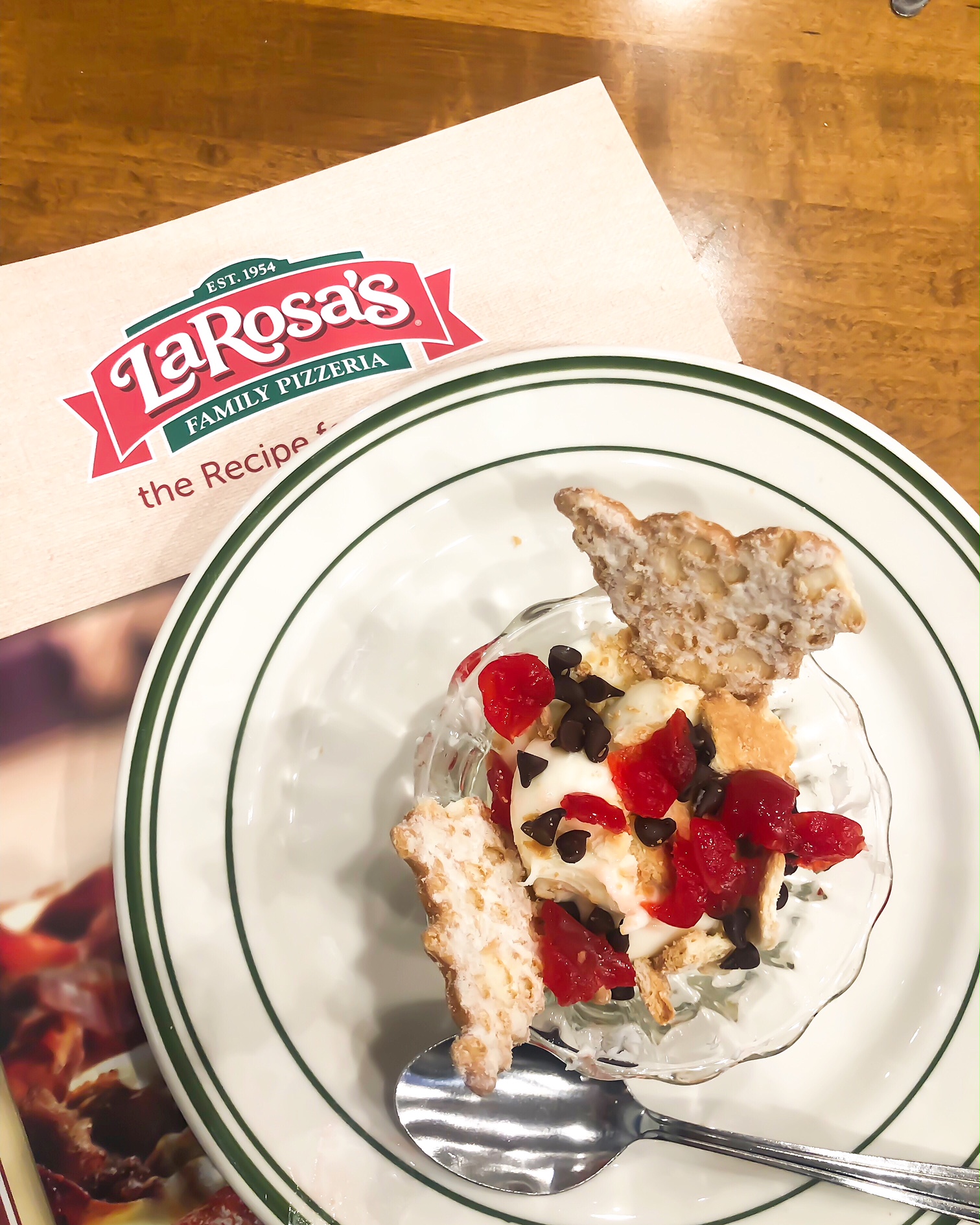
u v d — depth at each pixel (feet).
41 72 1.00
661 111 1.05
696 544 0.75
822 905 0.87
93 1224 0.78
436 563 0.93
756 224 1.03
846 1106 0.86
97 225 0.96
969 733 0.92
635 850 0.81
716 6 1.09
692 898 0.80
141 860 0.81
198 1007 0.80
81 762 0.85
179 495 0.91
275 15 1.03
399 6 1.05
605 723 0.85
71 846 0.84
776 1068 0.87
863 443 0.95
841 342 1.01
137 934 0.79
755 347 1.00
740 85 1.06
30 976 0.81
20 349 0.93
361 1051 0.83
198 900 0.82
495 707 0.82
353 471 0.90
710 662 0.83
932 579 0.94
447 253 0.99
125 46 1.01
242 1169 0.77
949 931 0.90
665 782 0.81
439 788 0.86
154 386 0.93
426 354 0.97
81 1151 0.79
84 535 0.90
